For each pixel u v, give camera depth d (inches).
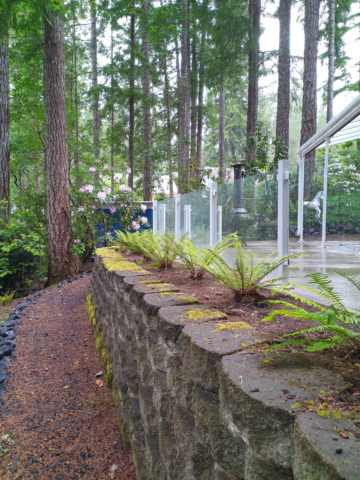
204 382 58.5
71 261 353.4
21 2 296.4
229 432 49.6
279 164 117.9
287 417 38.8
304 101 479.5
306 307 92.2
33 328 223.6
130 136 665.6
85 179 453.4
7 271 344.8
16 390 153.6
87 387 154.2
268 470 40.7
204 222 186.5
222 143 867.4
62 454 115.9
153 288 113.6
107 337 167.0
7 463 112.1
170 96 928.9
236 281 101.1
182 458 68.1
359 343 55.4
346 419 36.8
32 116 443.8
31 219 400.8
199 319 76.8
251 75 534.9
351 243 242.7
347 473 28.9
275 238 122.9
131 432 111.0
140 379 101.8
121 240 270.2
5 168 411.5
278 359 53.4
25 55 426.9
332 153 259.9
